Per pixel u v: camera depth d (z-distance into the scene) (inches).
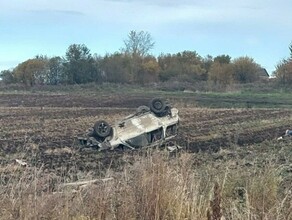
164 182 344.5
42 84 3661.4
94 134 991.6
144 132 999.6
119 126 1010.7
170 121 1045.2
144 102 2380.7
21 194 343.6
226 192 390.9
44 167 717.3
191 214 328.2
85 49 3700.8
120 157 848.9
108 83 3609.7
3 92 3179.1
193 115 1747.0
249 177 426.3
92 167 745.6
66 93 3075.8
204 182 420.5
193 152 898.1
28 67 3676.2
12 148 983.0
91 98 2655.0
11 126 1454.2
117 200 345.7
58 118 1689.2
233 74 3577.8
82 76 3651.6
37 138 1165.1
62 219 327.6
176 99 2506.2
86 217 331.3
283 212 335.0
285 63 3344.0
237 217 335.3
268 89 3112.7
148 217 330.6
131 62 3762.3
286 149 853.2
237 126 1391.5
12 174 511.5
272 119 1571.1
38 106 2225.6
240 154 805.2
